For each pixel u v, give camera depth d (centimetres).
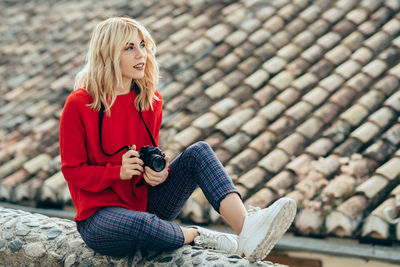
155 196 209
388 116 392
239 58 507
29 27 714
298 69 471
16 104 550
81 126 190
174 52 536
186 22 590
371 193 328
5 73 616
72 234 215
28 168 438
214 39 539
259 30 534
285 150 384
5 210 249
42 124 505
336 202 330
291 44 503
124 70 193
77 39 646
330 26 516
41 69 607
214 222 342
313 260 327
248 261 181
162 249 189
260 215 177
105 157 196
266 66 482
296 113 418
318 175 354
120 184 196
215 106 450
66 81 562
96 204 190
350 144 377
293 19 543
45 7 759
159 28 590
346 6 531
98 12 693
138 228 180
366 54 463
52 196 402
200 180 189
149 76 204
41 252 210
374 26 495
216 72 496
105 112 193
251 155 389
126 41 189
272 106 434
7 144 488
